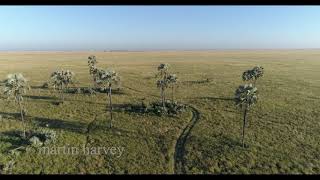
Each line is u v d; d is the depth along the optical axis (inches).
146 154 2367.1
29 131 2743.6
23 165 2188.7
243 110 3348.9
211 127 2856.8
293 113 3238.2
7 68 7012.8
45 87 4606.3
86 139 2637.8
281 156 2300.7
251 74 3688.5
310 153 2343.8
